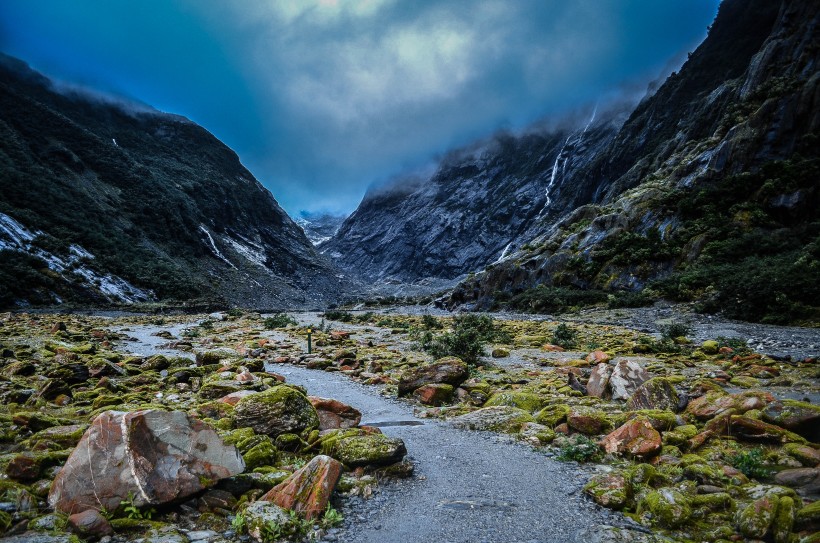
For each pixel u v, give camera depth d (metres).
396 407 11.35
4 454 6.22
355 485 6.04
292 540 4.76
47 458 5.93
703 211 50.84
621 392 10.88
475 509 5.48
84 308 67.81
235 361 15.59
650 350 20.56
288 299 142.00
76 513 4.79
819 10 66.44
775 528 4.61
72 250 85.00
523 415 9.39
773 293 32.06
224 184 188.75
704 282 40.38
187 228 141.88
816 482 5.66
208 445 5.77
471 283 71.25
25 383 12.07
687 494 5.67
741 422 7.51
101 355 17.20
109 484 5.07
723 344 21.36
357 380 14.74
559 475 6.61
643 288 47.94
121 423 5.41
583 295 50.09
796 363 15.71
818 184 44.81
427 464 7.13
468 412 10.27
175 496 5.20
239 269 147.50
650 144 115.25
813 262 32.75
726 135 55.97
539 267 61.62
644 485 6.07
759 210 46.28
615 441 7.46
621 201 63.84
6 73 159.38
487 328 29.59
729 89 85.06
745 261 40.91
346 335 27.58
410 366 17.17
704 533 4.85
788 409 7.76
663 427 8.19
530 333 29.72
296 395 8.30
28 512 4.80
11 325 30.38
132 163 147.12
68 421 8.20
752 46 107.62
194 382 12.77
